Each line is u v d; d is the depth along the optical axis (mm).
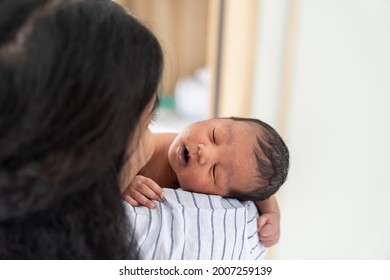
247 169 855
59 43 453
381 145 1517
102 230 535
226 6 1583
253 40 1537
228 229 698
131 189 681
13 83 448
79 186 490
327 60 1479
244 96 1590
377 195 1569
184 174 846
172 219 656
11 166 465
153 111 546
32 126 453
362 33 1450
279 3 1491
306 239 1616
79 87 455
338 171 1558
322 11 1443
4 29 469
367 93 1492
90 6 490
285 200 1570
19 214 485
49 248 519
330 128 1524
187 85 2717
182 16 2717
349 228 1605
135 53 485
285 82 1487
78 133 466
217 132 862
